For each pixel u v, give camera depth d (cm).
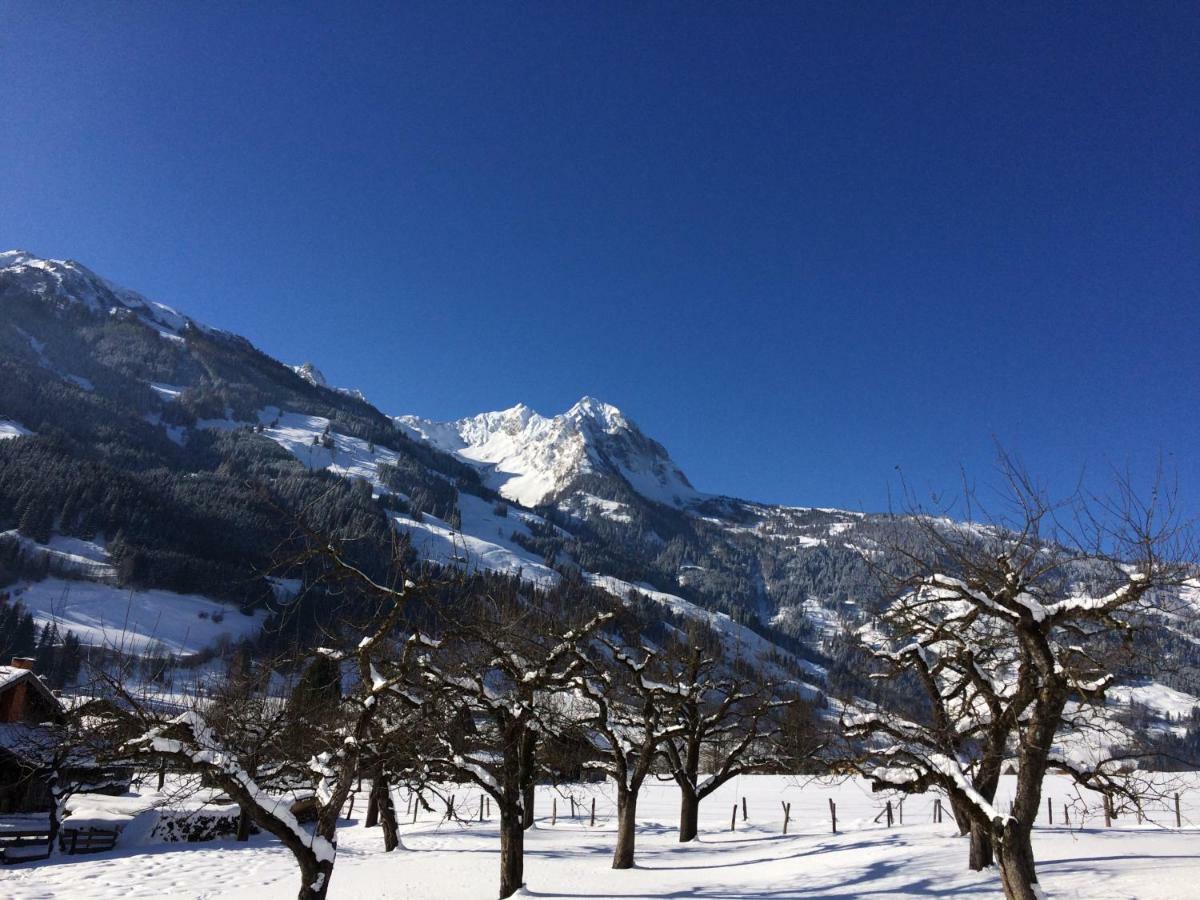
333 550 1475
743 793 6309
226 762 1240
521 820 2077
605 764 2938
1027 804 1311
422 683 1778
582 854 3128
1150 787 1744
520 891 2023
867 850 2603
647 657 2739
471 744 2247
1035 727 1331
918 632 1644
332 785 1434
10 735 3116
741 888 2156
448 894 2336
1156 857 1895
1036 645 1330
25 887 2367
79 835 3250
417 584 1514
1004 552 1441
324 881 1286
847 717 1914
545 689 2298
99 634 10156
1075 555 1379
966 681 1964
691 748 3472
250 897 2294
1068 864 1911
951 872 1995
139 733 1280
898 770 1648
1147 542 1262
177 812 3628
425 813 5459
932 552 1510
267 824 1256
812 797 6019
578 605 2466
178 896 2297
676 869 2622
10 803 3269
